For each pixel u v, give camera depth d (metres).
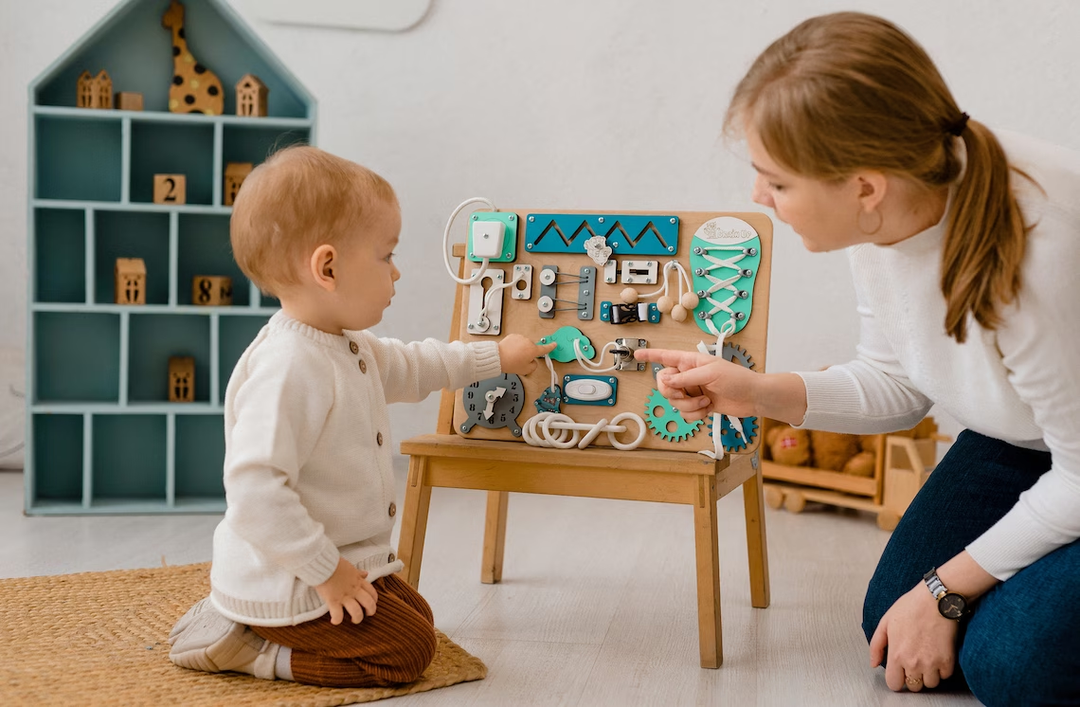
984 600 1.09
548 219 1.42
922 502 1.30
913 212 1.00
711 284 1.36
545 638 1.33
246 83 2.11
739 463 1.38
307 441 1.10
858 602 1.53
